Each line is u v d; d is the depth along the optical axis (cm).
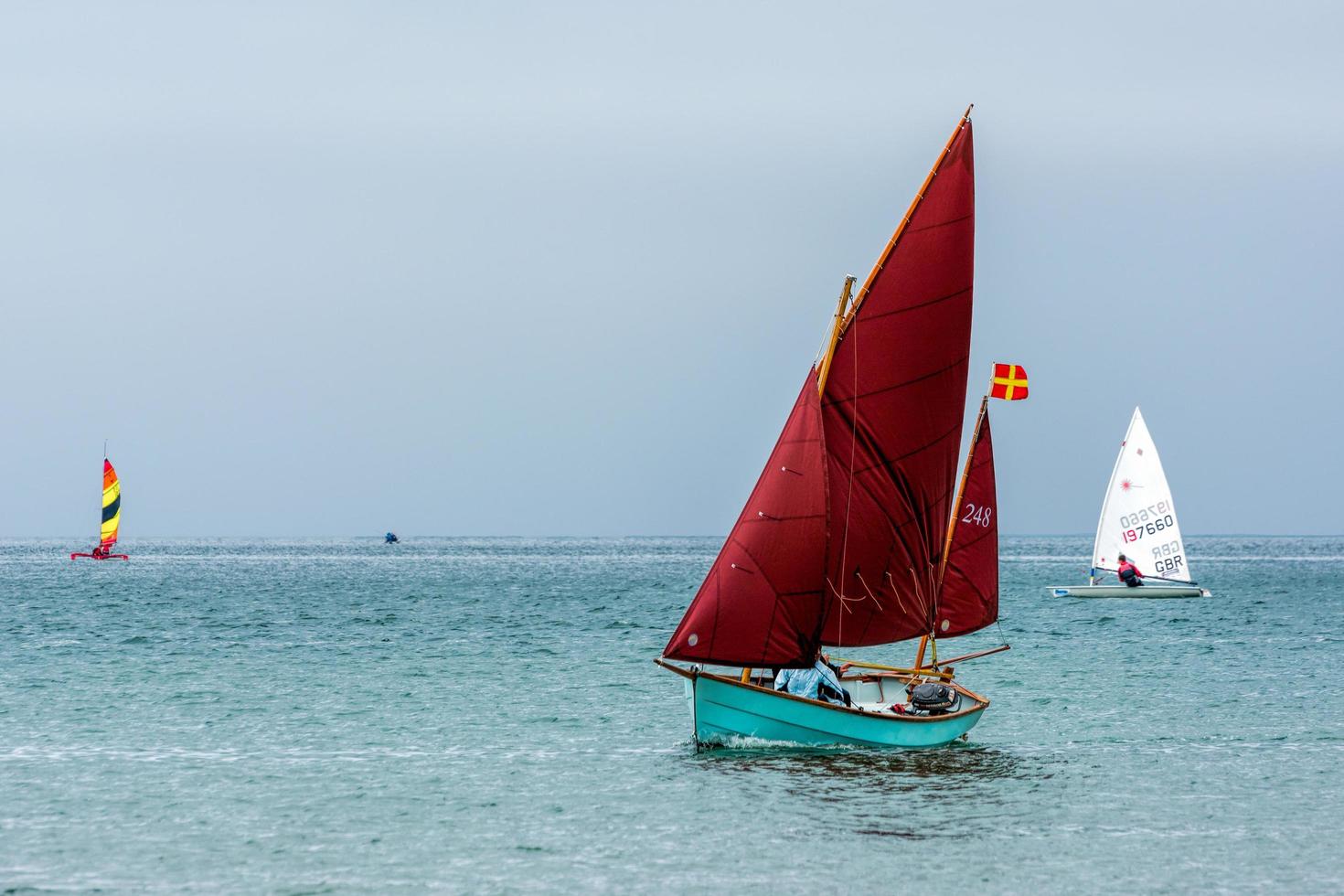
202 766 5478
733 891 3897
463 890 3906
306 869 4100
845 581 5594
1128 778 5300
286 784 5156
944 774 5303
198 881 3978
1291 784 5206
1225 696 7688
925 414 5659
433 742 6025
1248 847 4341
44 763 5525
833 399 5506
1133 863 4156
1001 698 7619
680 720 6638
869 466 5588
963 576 6222
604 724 6525
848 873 4047
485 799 4916
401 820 4638
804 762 5438
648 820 4612
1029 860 4172
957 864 4138
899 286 5541
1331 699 7562
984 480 6256
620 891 3894
